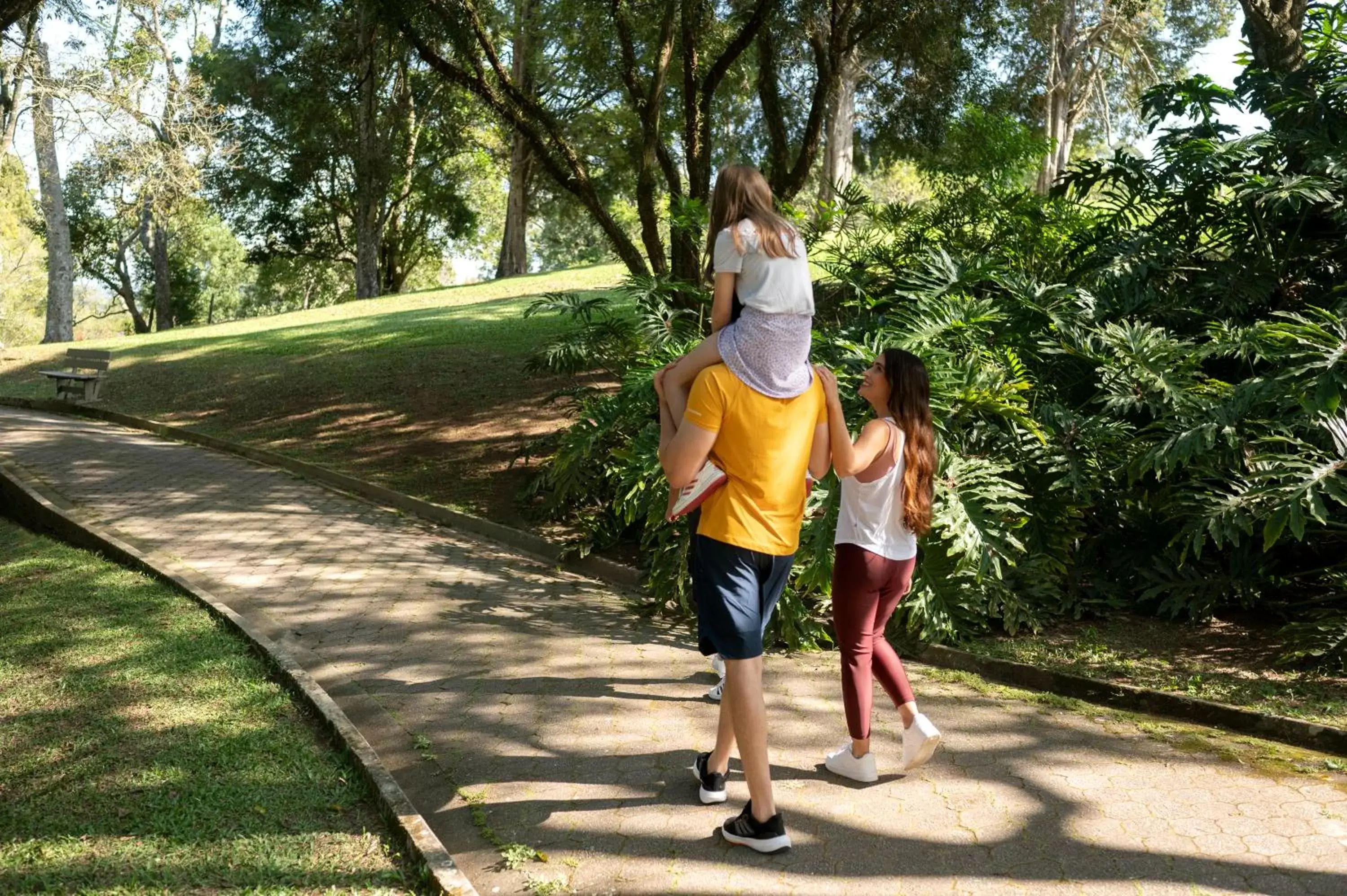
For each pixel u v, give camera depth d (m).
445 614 6.63
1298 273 8.69
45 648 5.53
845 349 7.17
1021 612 6.17
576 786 4.11
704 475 3.55
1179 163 9.21
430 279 55.81
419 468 11.41
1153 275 8.95
